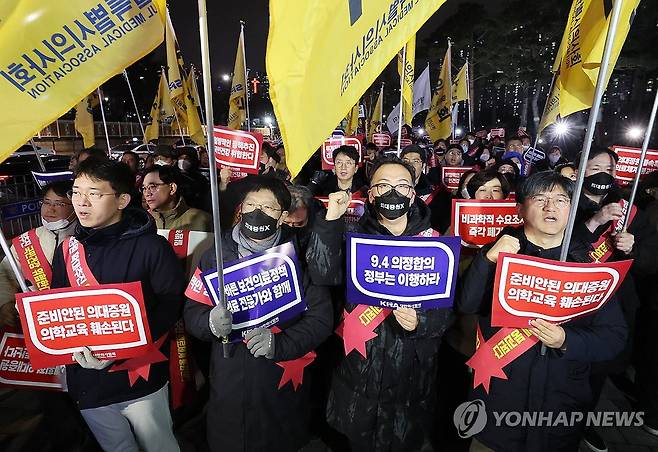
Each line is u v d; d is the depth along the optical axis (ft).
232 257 6.99
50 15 5.79
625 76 72.59
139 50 6.31
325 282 7.14
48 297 6.17
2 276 8.53
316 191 17.54
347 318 7.32
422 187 17.25
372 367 7.28
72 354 6.37
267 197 6.79
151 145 63.62
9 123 5.82
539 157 27.81
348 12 5.27
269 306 6.73
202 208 15.08
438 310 7.08
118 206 7.07
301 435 7.78
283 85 4.99
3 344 7.41
